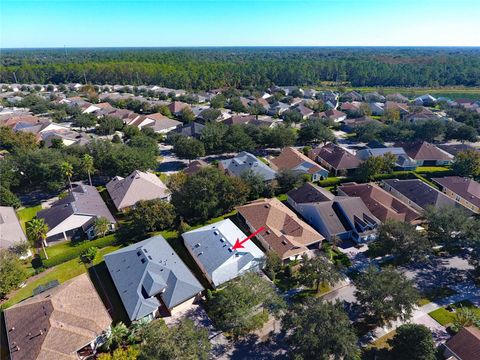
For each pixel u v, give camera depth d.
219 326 39.16
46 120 124.38
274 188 72.06
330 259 51.72
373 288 38.91
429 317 42.31
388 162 82.31
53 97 168.38
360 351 35.81
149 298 42.56
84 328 37.72
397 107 145.38
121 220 65.00
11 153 89.81
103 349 37.25
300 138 108.25
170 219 59.00
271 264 48.53
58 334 36.06
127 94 186.62
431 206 58.56
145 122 121.00
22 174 75.25
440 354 36.88
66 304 40.00
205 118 129.88
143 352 32.31
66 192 73.38
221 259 48.69
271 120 132.25
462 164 82.56
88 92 179.38
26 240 55.22
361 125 116.25
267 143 99.62
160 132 118.81
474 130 105.94
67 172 71.25
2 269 44.78
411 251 48.91
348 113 142.38
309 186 69.81
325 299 45.22
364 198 67.12
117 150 79.31
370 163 78.81
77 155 82.06
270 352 37.94
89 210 62.19
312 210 61.91
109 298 45.47
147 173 78.88
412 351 33.97
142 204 58.59
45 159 73.50
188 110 134.38
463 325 38.97
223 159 96.56
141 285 43.66
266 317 40.88
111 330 38.03
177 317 42.59
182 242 57.41
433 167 89.62
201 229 56.78
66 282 44.78
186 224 59.88
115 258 49.97
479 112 137.50
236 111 147.38
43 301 39.88
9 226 58.59
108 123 115.88
